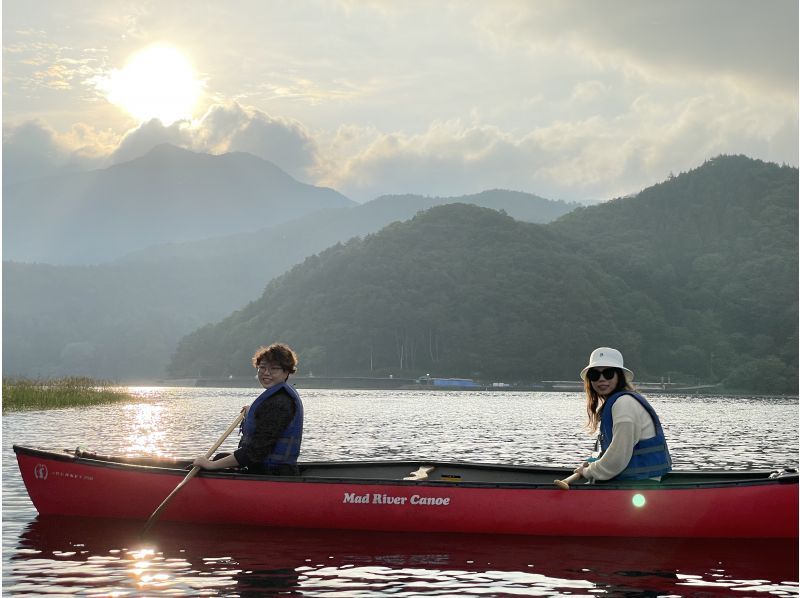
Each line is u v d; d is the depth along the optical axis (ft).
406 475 33.58
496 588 21.21
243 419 29.81
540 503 27.35
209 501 28.60
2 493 35.73
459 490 27.76
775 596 20.81
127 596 20.12
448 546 26.00
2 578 21.83
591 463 27.35
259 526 28.50
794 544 26.48
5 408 122.21
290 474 28.89
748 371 550.36
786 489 26.89
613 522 27.09
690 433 105.91
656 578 22.38
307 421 126.52
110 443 70.18
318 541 26.50
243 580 21.76
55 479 29.78
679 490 26.86
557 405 252.62
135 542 26.09
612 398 26.71
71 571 22.57
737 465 58.23
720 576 22.65
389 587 21.21
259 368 28.94
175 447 67.82
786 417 179.93
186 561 23.75
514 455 63.77
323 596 20.31
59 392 147.02
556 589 21.21
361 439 82.07
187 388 627.46
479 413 176.24
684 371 652.48
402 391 554.46
